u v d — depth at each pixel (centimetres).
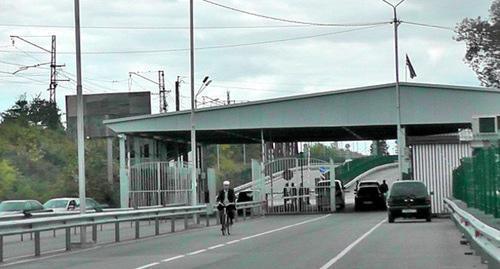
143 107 7338
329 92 5234
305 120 5250
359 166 10394
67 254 2266
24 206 3984
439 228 3209
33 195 6050
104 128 7369
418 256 1959
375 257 1947
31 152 7344
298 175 6122
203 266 1789
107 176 6669
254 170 5141
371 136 6719
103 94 7394
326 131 5894
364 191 5719
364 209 5712
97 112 7400
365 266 1731
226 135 5994
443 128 5853
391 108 5206
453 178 4572
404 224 3600
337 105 5244
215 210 4088
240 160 12131
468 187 3481
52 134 8462
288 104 5256
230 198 3105
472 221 1927
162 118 5228
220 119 5262
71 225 2427
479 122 3016
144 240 2819
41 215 2888
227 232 3120
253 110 5275
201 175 5244
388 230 3117
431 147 4694
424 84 5166
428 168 4694
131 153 5675
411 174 4859
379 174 11044
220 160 10706
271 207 5412
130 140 5662
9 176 6109
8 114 9362
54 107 10131
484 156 2695
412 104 5203
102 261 1991
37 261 2052
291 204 5447
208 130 5312
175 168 4869
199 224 3859
